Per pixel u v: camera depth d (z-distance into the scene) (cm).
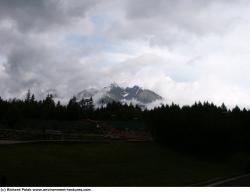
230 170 4475
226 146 6094
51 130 7806
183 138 6100
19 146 4184
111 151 4900
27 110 12975
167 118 6456
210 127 6059
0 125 8456
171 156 5519
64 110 13388
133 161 4516
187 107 7662
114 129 8912
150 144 6169
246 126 7450
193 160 5484
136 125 9544
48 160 3703
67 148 4550
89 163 3925
